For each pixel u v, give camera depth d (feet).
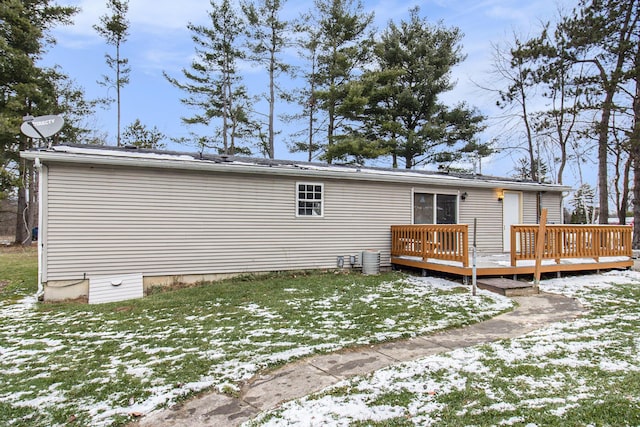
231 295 23.02
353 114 69.51
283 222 29.73
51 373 12.32
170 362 12.97
